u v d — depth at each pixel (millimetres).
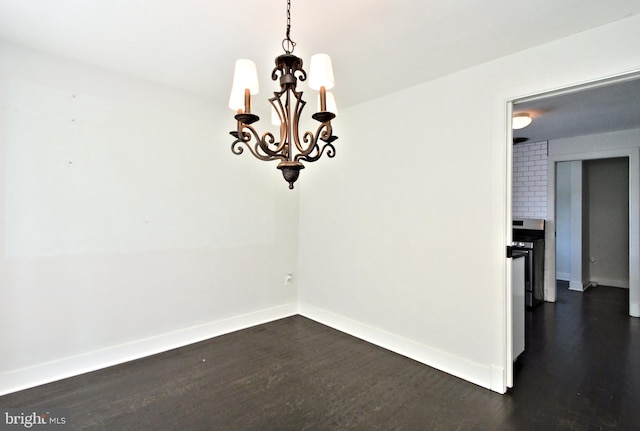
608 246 5324
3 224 2141
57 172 2334
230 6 1667
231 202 3307
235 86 1487
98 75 2492
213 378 2371
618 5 1617
